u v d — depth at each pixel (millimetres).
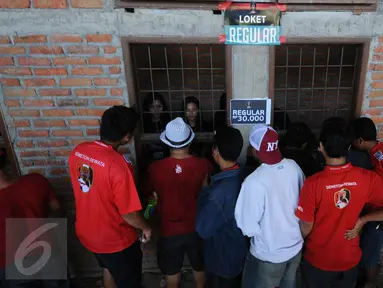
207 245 2225
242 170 2139
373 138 2426
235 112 2795
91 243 2283
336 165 1943
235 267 2193
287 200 2000
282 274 2125
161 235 2506
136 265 2441
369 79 2715
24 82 2604
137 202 2150
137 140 2861
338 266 2102
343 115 3223
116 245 2268
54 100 2670
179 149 2350
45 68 2574
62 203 2744
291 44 2781
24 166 2859
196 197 2438
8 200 2188
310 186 1963
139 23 2504
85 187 2139
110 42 2531
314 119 3873
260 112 2795
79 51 2543
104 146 2131
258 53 2625
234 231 2115
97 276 3209
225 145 2014
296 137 2494
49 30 2480
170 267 2576
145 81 3590
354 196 1942
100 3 2439
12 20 2441
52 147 2812
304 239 2221
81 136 2787
